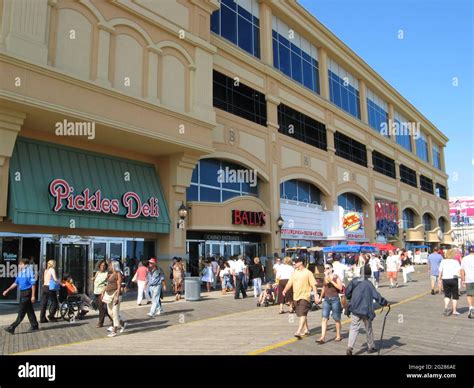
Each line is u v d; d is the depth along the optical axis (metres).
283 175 28.05
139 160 19.73
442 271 12.31
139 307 15.04
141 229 18.38
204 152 20.11
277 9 29.84
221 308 14.80
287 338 9.20
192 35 20.45
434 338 8.96
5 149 13.70
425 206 55.16
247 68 26.22
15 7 13.55
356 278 7.91
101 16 16.50
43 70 13.84
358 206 39.41
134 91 17.48
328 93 35.34
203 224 21.06
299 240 30.02
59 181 15.16
